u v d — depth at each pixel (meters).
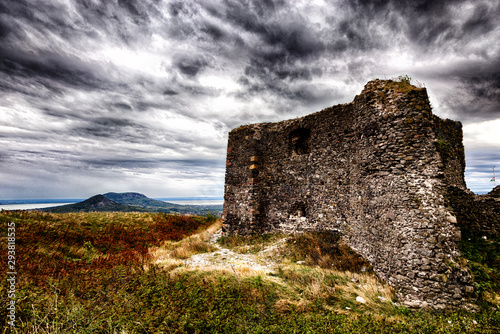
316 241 11.68
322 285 7.57
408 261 7.20
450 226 7.14
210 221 23.20
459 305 6.39
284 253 11.62
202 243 14.52
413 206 7.52
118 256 11.53
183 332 4.91
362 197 10.06
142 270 8.62
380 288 7.66
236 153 17.23
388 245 8.10
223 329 5.24
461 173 14.04
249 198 15.80
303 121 14.58
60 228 14.44
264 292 7.04
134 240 15.38
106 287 7.07
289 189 14.94
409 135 8.27
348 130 12.16
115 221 18.58
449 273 6.65
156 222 19.98
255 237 15.09
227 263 10.66
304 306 6.39
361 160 10.22
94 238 14.21
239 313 5.88
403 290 7.10
